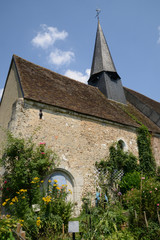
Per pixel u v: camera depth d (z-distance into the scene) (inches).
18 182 232.5
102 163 343.9
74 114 340.8
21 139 257.9
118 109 487.5
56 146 301.7
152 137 481.7
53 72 459.5
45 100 312.2
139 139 436.5
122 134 408.2
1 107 449.1
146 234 204.1
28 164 248.7
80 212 293.3
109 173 349.4
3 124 390.9
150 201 230.1
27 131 280.5
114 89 557.0
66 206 227.8
